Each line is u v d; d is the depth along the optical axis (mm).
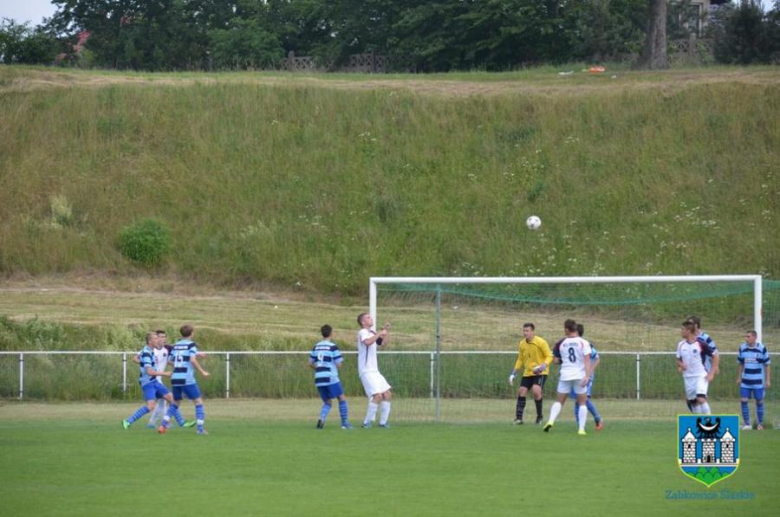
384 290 59906
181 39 164875
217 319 80562
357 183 102375
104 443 40031
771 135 102500
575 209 96062
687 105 108688
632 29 146500
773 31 129125
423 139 108500
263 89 117688
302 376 65688
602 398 59688
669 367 60281
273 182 103438
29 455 36438
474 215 96750
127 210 100125
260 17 160750
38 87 117125
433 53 144000
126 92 116062
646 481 30984
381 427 46938
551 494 28781
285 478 31500
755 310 49875
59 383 63406
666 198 95938
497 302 65875
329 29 162875
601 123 108125
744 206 93375
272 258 93312
